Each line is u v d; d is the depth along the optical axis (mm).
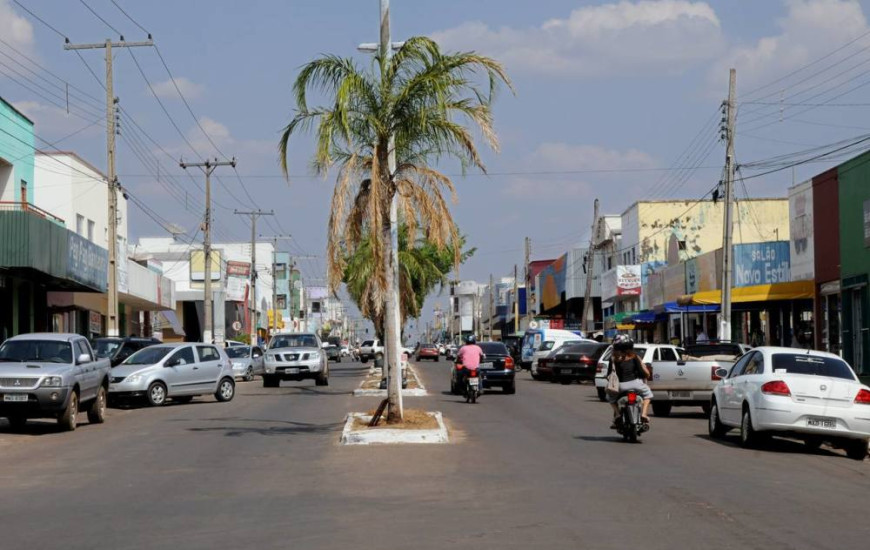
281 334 41531
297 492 12148
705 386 24703
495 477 13305
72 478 13836
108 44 34625
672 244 56625
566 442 17984
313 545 8898
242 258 116500
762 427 16906
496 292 137750
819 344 36281
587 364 41188
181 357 30266
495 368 33688
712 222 61812
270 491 12273
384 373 34000
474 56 18484
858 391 16719
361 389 34719
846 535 9367
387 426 19078
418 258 41812
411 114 18641
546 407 27516
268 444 17859
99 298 49594
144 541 9250
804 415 16594
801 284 36969
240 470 14352
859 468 15250
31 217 29953
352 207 19422
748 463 15203
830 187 35094
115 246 34656
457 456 15727
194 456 16203
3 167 35281
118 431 21172
